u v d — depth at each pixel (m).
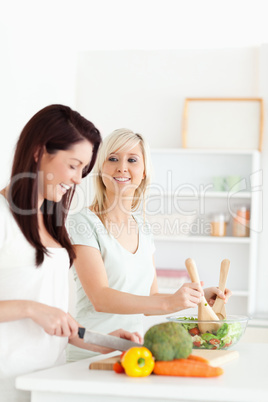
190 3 4.91
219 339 1.99
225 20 5.00
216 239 4.93
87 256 2.15
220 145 5.08
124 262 2.25
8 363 1.69
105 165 2.36
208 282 5.14
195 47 5.27
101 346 1.86
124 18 5.07
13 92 3.90
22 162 1.74
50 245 1.84
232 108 5.08
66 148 1.74
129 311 2.00
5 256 1.71
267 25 4.98
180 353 1.63
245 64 5.20
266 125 5.08
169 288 4.89
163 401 1.53
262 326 4.66
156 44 5.31
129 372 1.59
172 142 5.29
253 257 4.89
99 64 5.40
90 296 2.10
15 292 1.71
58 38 4.87
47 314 1.63
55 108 1.77
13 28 3.89
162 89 5.31
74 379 1.54
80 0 4.78
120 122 5.36
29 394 1.70
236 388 1.48
